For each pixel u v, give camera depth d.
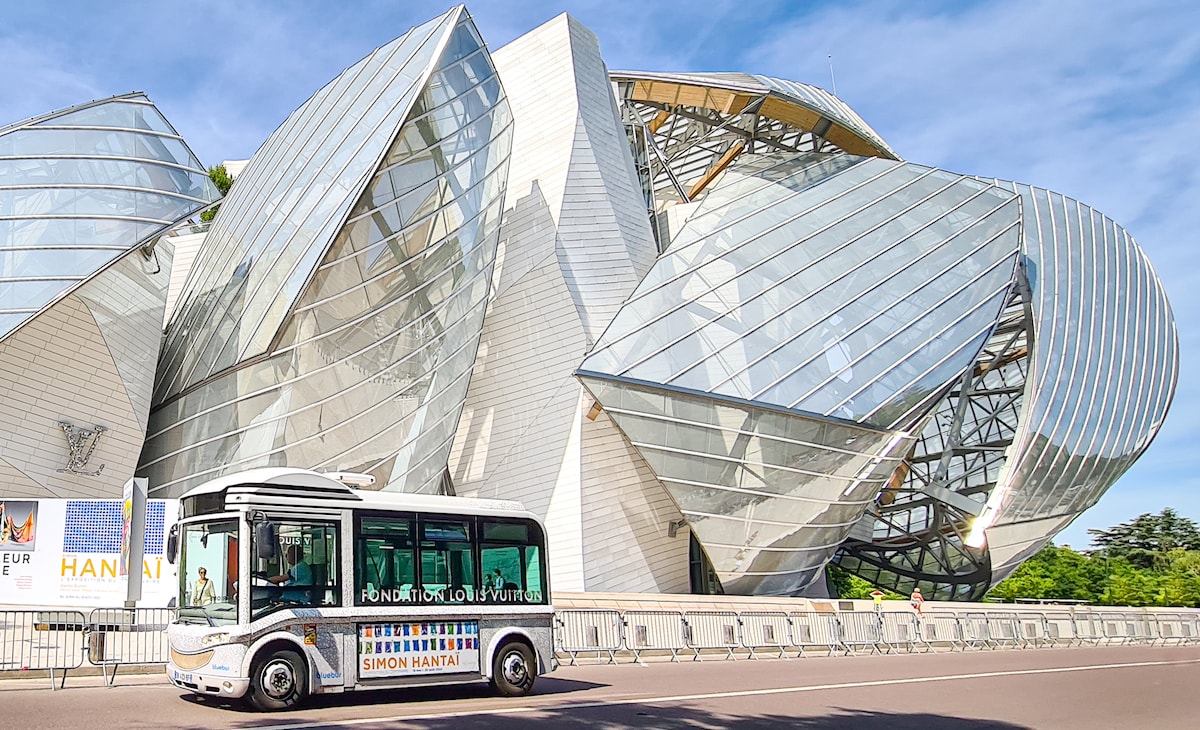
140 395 30.05
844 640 29.80
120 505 23.34
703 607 30.45
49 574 23.17
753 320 34.31
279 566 13.38
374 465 30.41
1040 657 27.09
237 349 29.86
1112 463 47.56
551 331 35.62
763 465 32.69
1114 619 39.41
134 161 30.39
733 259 36.12
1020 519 44.53
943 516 47.50
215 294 32.00
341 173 30.69
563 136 38.41
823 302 35.78
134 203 29.61
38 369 27.50
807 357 34.06
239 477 13.86
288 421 28.97
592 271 36.56
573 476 33.50
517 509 16.03
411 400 31.30
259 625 12.90
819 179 42.53
